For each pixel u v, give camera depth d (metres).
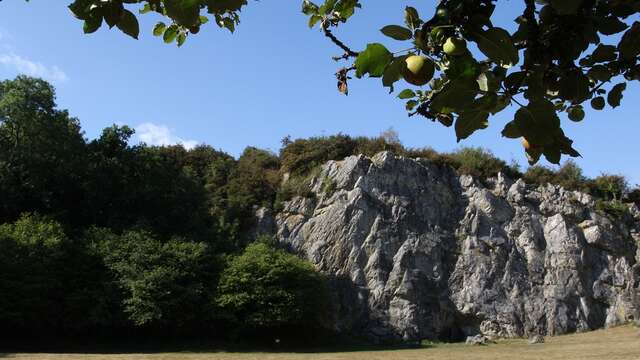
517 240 57.09
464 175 60.56
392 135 63.41
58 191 46.72
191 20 2.03
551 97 2.88
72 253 41.59
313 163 60.84
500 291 53.59
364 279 52.84
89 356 30.36
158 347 39.41
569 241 56.44
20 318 36.75
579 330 52.34
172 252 42.62
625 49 2.68
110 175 49.53
